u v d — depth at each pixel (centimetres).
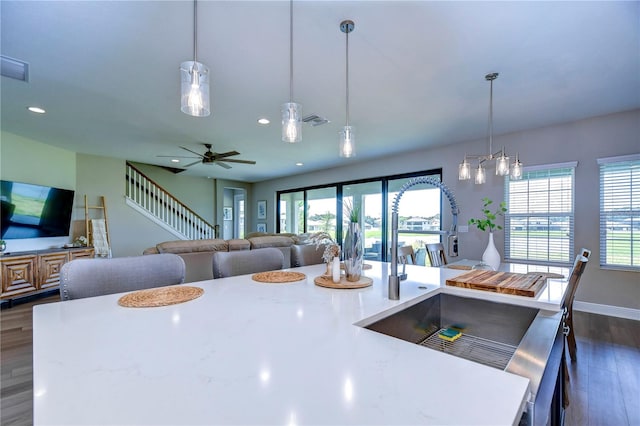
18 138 450
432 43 220
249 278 175
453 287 154
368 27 202
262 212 916
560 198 397
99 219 582
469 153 478
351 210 169
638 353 268
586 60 242
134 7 181
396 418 52
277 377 65
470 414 53
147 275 154
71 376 65
